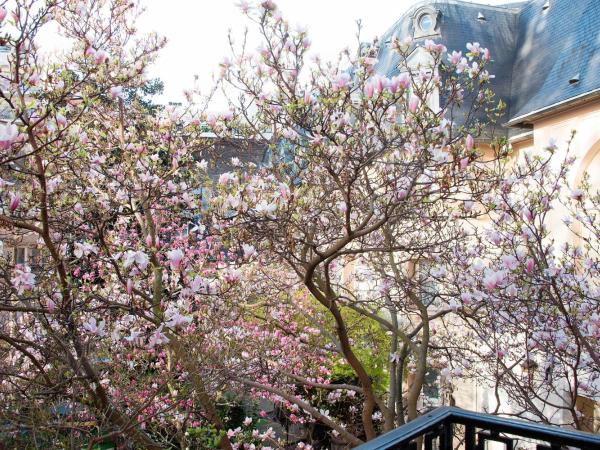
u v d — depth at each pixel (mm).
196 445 6855
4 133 3631
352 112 4984
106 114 7090
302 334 9125
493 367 7992
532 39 17766
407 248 5574
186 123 6539
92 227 6336
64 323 4547
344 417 12328
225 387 6852
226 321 6539
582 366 6660
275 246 6141
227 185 5125
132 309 4691
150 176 5875
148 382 6242
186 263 6047
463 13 19156
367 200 6246
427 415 2158
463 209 5848
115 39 6914
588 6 15039
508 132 15922
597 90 11938
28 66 4582
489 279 5078
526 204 6359
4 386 4648
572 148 12969
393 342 8828
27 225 4453
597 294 6844
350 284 12602
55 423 4043
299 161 6020
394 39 5129
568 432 2055
